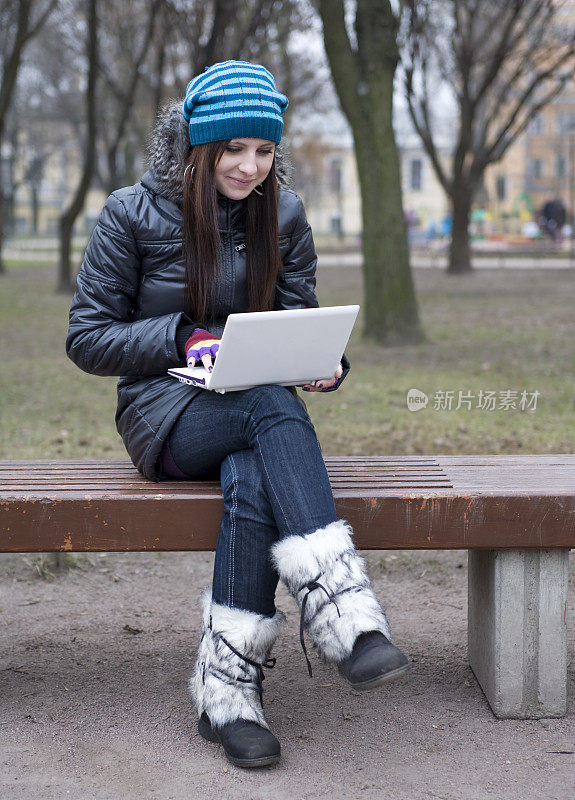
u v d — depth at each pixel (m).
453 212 26.45
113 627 3.97
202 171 3.02
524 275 26.23
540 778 2.69
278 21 20.17
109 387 9.80
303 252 3.38
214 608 2.83
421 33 19.97
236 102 2.95
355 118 12.30
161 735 2.98
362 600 2.63
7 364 11.38
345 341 2.97
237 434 2.92
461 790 2.63
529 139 63.03
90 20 20.38
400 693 3.28
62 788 2.65
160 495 2.91
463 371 10.41
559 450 6.67
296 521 2.68
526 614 3.03
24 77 38.53
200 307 3.15
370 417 7.97
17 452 6.70
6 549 2.89
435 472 3.33
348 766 2.78
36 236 61.81
